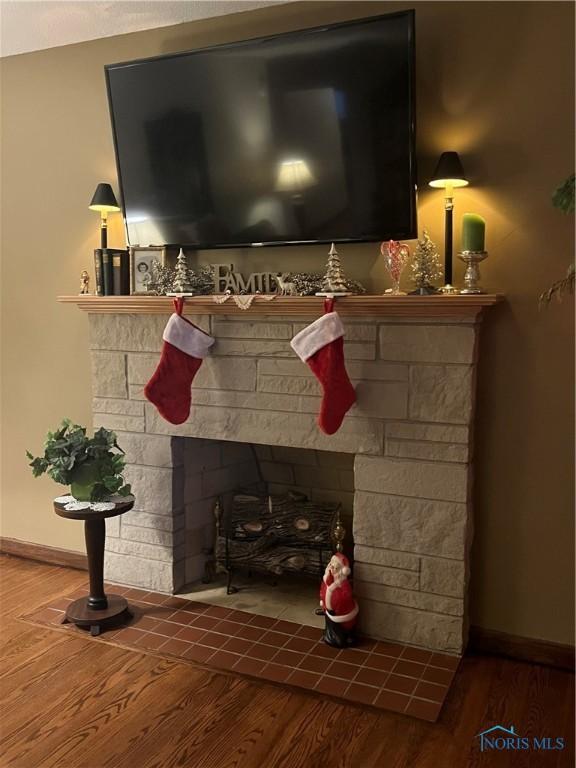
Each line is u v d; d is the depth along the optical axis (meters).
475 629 2.49
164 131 2.69
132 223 2.85
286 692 2.22
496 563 2.45
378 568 2.49
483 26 2.28
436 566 2.40
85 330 3.11
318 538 2.81
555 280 2.27
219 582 3.04
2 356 3.34
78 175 3.03
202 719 2.09
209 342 2.62
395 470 2.42
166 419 2.59
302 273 2.62
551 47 2.21
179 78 2.61
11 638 2.57
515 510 2.40
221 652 2.46
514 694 2.23
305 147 2.46
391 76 2.28
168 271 2.74
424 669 2.33
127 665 2.38
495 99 2.29
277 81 2.45
